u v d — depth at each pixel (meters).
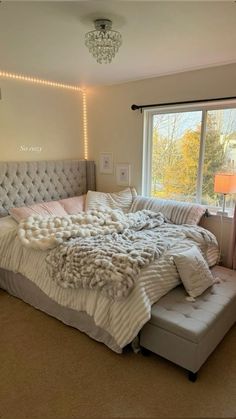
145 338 1.90
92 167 4.03
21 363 1.90
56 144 3.68
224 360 1.92
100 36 1.86
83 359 1.93
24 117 3.28
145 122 3.46
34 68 2.88
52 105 3.55
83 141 4.04
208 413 1.53
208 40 2.15
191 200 3.31
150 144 3.55
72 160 3.82
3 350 2.02
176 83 3.08
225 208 3.05
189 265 2.10
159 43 2.20
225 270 2.57
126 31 1.98
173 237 2.58
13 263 2.62
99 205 3.42
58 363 1.89
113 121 3.73
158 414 1.52
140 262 1.92
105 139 3.87
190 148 3.22
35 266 2.43
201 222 3.13
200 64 2.75
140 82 3.36
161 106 3.23
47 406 1.58
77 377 1.78
